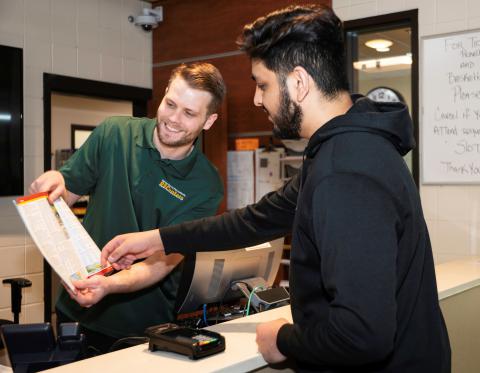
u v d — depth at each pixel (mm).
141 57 4277
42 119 3664
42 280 3664
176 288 1941
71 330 1124
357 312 835
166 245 1408
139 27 4258
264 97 1061
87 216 1979
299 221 982
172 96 1765
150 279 1720
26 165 3578
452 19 2984
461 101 2967
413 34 3104
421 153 3096
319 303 1009
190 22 4102
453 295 1702
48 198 1443
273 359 1058
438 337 1028
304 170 1022
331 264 868
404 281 975
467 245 2965
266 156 3691
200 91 1765
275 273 1893
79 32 3865
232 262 1664
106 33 4035
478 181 2922
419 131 3104
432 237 3072
